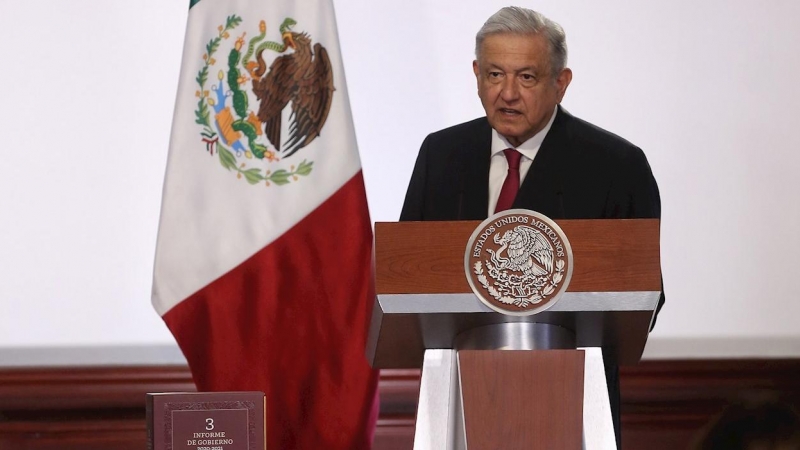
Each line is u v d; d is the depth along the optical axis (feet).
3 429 36.65
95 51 37.63
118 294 37.04
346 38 37.63
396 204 37.35
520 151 29.81
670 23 37.35
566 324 19.62
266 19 35.42
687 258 36.94
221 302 34.50
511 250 18.81
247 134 35.01
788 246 36.91
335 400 34.58
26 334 36.68
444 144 30.66
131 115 37.58
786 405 36.68
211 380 34.45
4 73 37.35
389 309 18.78
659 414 36.99
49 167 37.17
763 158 37.04
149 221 37.32
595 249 18.78
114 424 36.99
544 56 29.12
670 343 36.88
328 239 34.94
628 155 29.76
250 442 20.68
